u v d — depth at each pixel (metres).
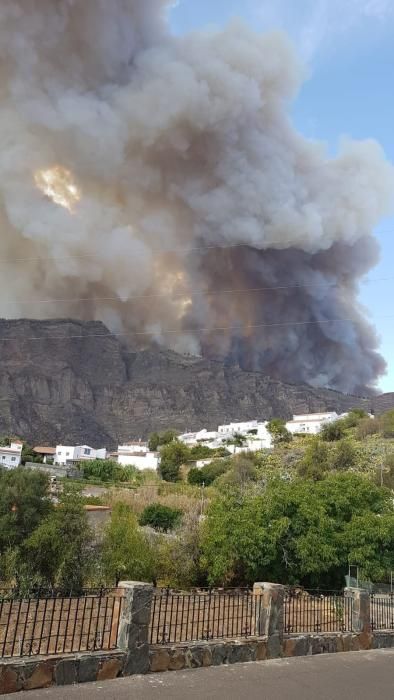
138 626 6.82
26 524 20.48
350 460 54.41
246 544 18.03
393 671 8.07
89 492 46.81
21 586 15.38
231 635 8.22
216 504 20.53
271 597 8.45
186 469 76.88
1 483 21.52
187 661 7.20
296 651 8.57
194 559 20.16
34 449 102.38
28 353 192.50
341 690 6.78
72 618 10.82
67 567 19.28
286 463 60.03
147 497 39.06
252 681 6.84
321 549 18.16
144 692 6.01
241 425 127.62
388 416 74.75
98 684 6.15
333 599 11.48
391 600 13.59
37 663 5.87
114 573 19.45
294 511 19.14
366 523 19.31
